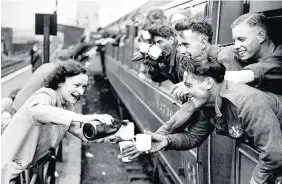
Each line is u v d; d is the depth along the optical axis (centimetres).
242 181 295
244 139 251
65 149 689
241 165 296
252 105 216
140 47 347
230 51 292
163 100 487
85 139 277
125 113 949
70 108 281
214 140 327
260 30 257
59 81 267
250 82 246
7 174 262
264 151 214
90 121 242
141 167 623
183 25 283
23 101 370
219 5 316
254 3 290
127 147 260
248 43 257
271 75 248
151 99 576
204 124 285
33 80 374
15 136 259
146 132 281
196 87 237
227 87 232
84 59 857
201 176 351
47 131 275
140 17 625
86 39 910
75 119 244
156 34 337
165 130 297
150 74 372
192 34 282
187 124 293
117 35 916
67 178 550
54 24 464
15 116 262
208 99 239
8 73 1177
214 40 321
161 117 502
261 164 220
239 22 259
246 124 220
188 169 397
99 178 573
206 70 230
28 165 277
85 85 271
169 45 338
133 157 265
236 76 243
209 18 316
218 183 325
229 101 232
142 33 366
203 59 242
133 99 762
